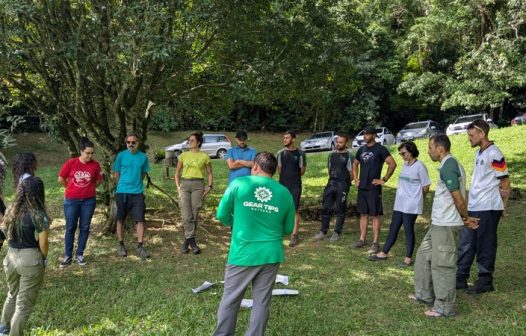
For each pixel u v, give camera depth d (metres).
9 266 3.51
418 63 24.47
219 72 7.71
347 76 8.70
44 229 3.46
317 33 7.58
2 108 5.78
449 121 27.41
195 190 6.20
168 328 3.91
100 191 7.65
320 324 4.00
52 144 20.66
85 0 5.96
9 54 5.24
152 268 5.54
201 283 5.02
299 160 6.62
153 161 17.36
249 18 6.91
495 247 4.65
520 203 8.65
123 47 5.36
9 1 4.88
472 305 4.38
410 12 22.83
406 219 5.57
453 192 3.97
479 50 17.14
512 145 13.67
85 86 6.83
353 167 6.45
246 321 4.02
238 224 3.37
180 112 9.23
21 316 3.48
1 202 4.46
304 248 6.40
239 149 6.54
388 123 29.95
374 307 4.38
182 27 6.51
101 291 4.79
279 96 7.79
